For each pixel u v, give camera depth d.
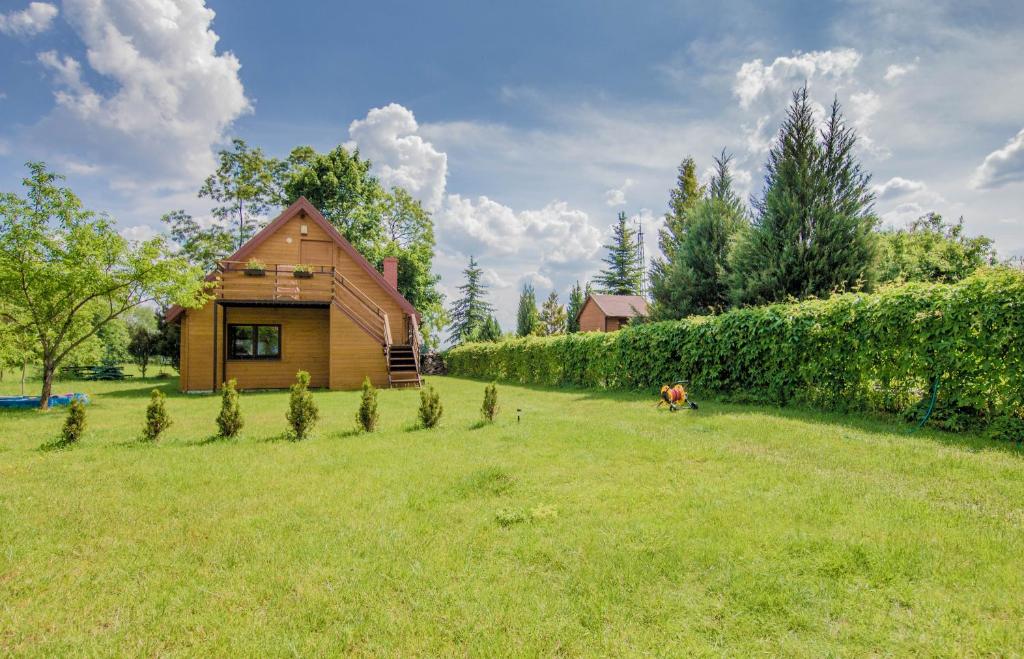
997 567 2.95
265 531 3.81
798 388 9.59
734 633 2.43
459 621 2.57
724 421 8.13
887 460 5.41
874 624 2.46
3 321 12.91
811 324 9.19
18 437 7.77
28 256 11.45
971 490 4.41
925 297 7.29
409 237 35.88
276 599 2.82
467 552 3.39
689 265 20.23
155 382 23.28
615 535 3.58
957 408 6.99
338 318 17.78
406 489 4.86
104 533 3.81
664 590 2.84
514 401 12.96
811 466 5.35
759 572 3.00
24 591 2.96
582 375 17.09
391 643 2.40
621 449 6.28
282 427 8.78
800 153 15.55
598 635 2.42
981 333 6.52
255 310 19.09
